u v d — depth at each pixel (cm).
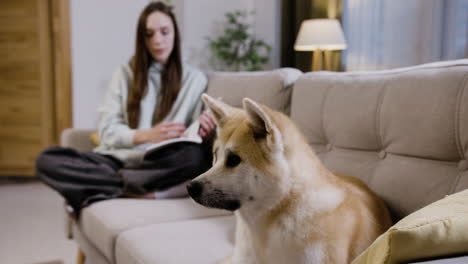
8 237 256
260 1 438
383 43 313
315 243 92
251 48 423
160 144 175
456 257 67
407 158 119
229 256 114
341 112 142
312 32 329
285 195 96
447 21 268
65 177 172
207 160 183
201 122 183
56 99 383
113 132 198
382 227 106
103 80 385
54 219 290
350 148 140
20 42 382
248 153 99
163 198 173
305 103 160
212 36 439
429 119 110
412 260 65
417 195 111
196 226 139
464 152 103
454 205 72
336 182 105
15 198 341
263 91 182
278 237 96
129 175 174
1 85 385
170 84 209
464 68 108
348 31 349
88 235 162
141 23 204
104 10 377
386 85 129
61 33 368
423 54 283
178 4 424
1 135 391
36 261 221
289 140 98
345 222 95
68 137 223
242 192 99
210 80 221
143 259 117
